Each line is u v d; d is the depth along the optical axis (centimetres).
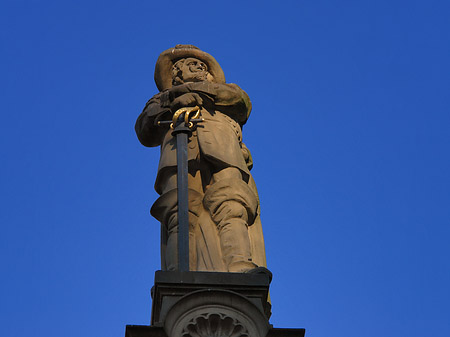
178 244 1764
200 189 2027
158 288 1631
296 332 1617
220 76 2336
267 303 1758
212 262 1873
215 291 1605
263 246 1989
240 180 1997
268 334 1611
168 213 1956
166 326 1595
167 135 2109
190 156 2031
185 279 1638
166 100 2150
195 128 2086
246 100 2222
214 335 1588
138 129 2212
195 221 1955
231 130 2142
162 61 2334
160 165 2047
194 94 2131
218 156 2036
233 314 1602
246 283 1644
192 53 2339
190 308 1598
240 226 1920
